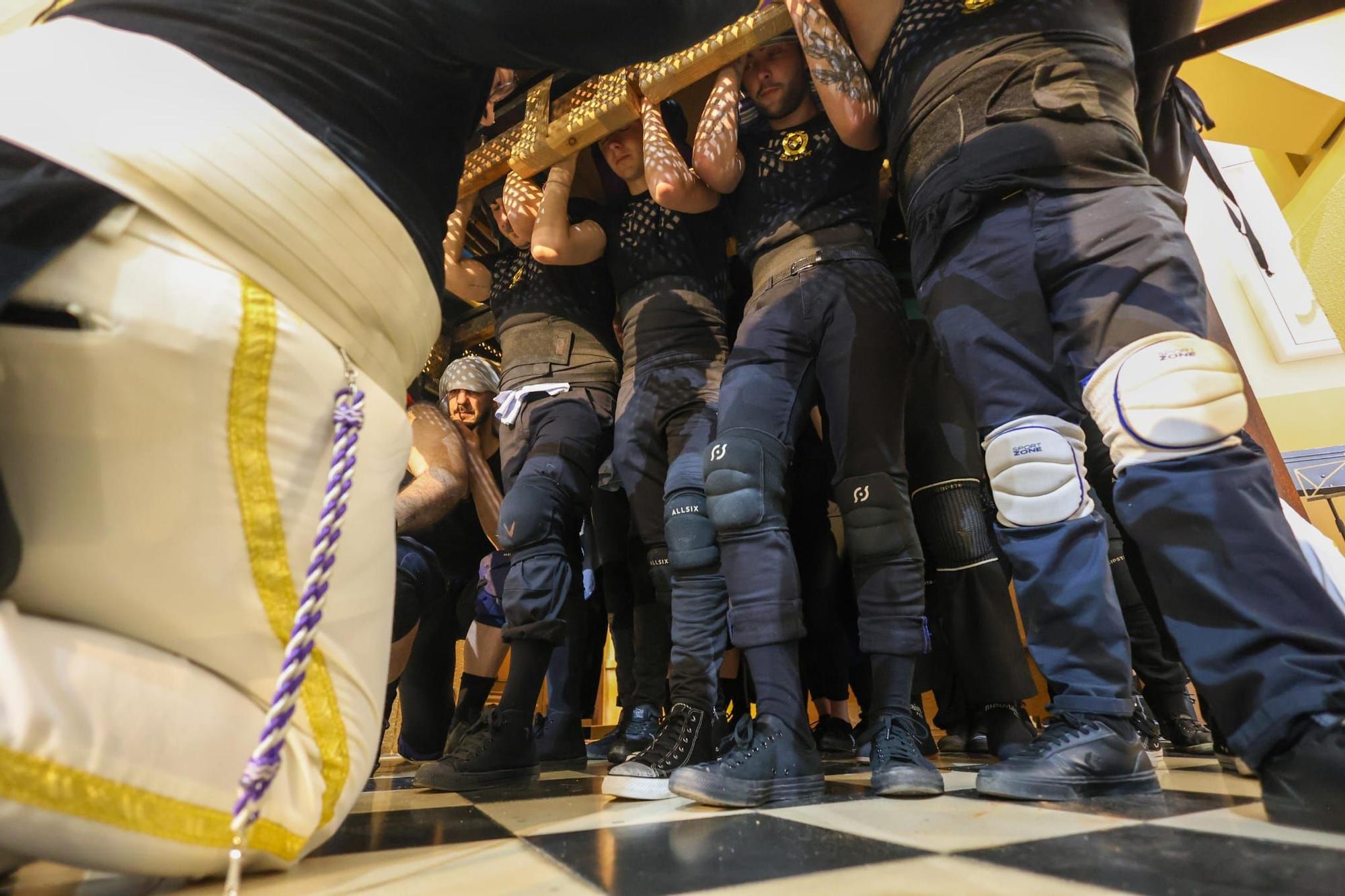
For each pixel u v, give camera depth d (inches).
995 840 25.8
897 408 50.6
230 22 26.3
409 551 71.2
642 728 75.9
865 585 47.8
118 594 20.9
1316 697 26.6
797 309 52.7
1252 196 115.8
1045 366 39.4
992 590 57.9
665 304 65.3
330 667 24.9
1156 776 36.6
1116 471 34.1
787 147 59.3
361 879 23.6
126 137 21.9
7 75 22.4
